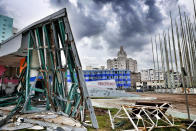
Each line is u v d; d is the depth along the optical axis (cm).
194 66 3562
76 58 563
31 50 693
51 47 660
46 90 648
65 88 619
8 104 852
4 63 1293
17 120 502
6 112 638
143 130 448
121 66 11788
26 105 629
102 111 894
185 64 3375
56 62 654
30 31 692
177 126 510
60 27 599
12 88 1400
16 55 976
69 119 521
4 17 6594
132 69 12962
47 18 635
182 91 3142
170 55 3797
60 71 611
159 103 602
